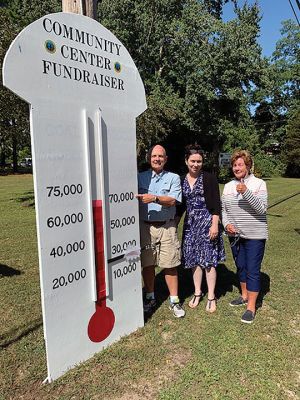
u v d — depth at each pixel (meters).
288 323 3.98
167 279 4.12
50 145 2.83
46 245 2.84
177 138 29.30
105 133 3.30
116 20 22.09
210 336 3.65
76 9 3.41
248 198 3.74
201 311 4.22
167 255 3.93
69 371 3.05
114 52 3.37
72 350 3.10
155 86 24.27
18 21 14.94
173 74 24.64
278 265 6.02
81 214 3.09
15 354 3.34
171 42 24.14
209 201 4.06
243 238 4.02
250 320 3.95
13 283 5.14
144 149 18.50
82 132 3.07
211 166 29.33
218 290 4.92
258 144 38.25
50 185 2.84
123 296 3.59
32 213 12.01
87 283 3.18
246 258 4.05
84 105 3.09
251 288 4.00
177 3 23.58
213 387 2.88
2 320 4.01
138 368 3.13
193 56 23.64
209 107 26.19
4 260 6.36
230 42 23.80
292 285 5.11
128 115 3.54
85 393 2.82
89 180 3.11
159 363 3.20
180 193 3.89
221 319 4.03
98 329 3.32
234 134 30.98
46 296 2.87
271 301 4.55
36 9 21.02
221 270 5.80
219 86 25.09
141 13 22.95
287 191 20.20
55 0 21.14
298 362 3.24
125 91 3.50
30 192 18.98
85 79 3.09
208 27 23.56
